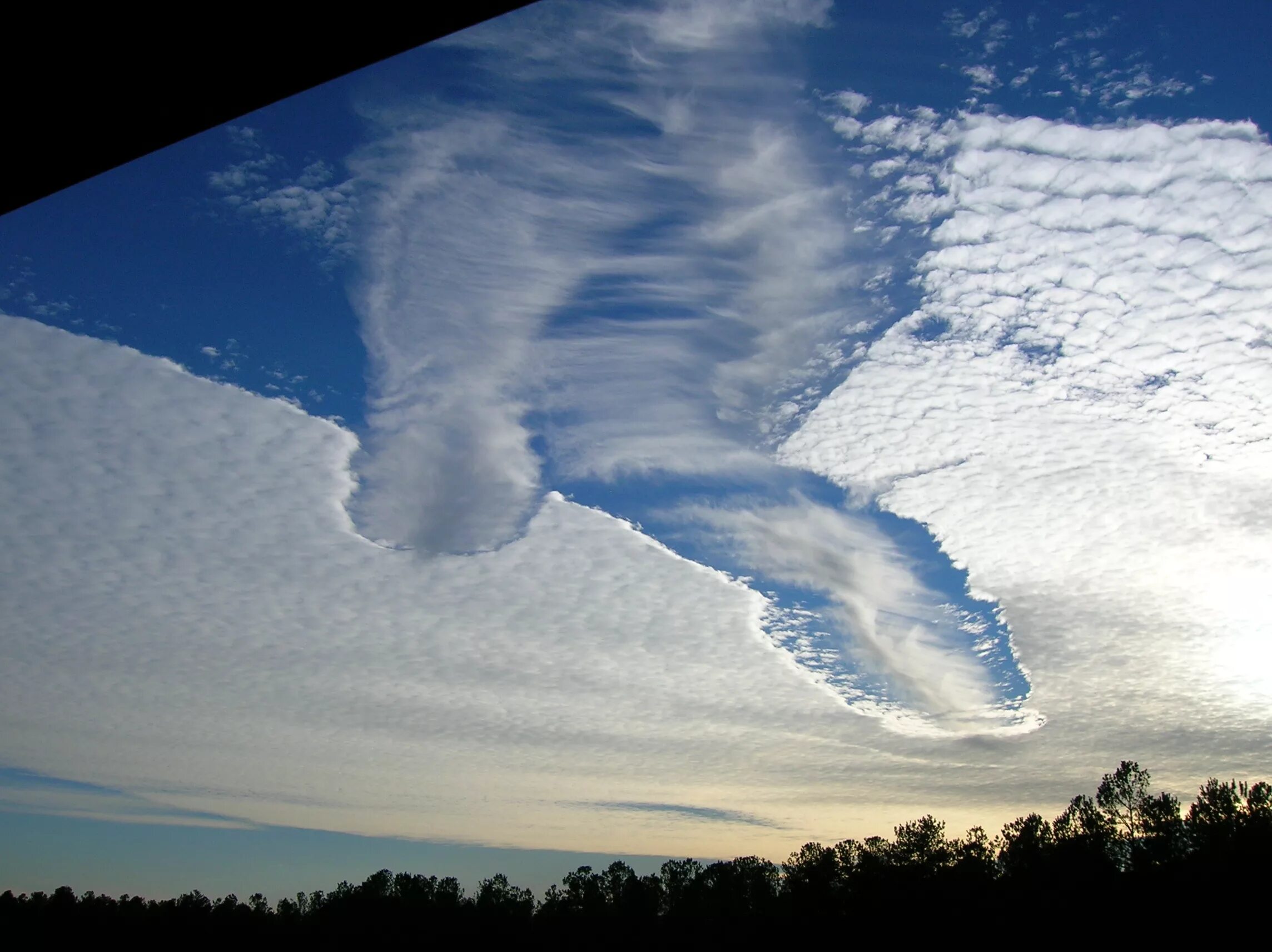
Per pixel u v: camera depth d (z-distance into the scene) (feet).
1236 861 212.64
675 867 456.45
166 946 490.49
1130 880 234.17
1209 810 229.45
